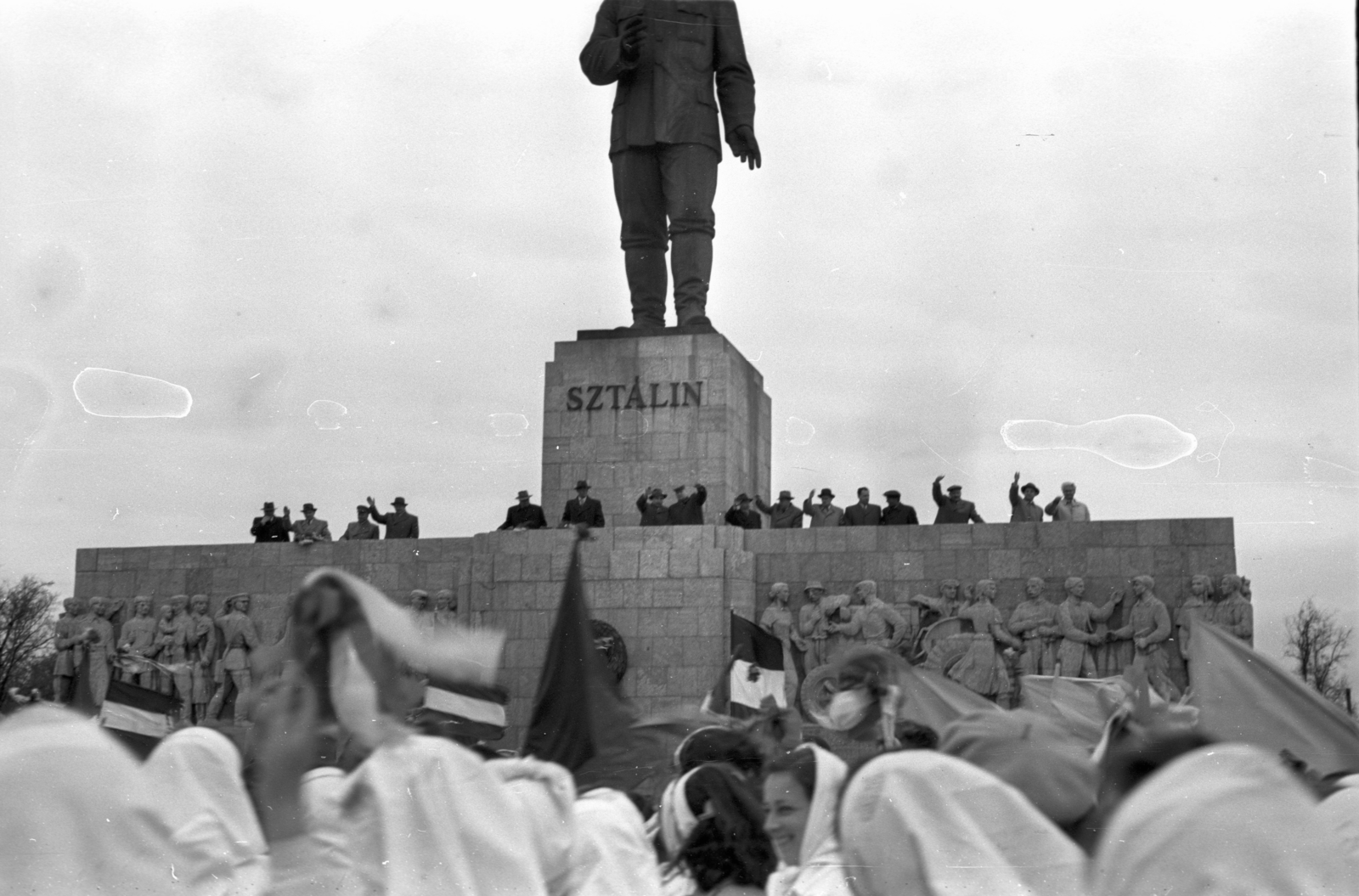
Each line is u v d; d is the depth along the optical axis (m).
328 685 5.66
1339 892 5.84
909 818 5.95
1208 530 27.50
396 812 5.71
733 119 30.72
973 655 27.23
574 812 6.42
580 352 31.03
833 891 6.43
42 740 6.01
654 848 7.26
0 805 5.91
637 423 30.77
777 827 6.65
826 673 7.17
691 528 28.75
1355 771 7.00
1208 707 7.21
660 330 31.09
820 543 28.94
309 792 5.71
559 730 7.41
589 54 30.59
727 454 30.56
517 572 29.02
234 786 6.13
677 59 30.84
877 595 28.36
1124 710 7.03
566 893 6.35
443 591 29.30
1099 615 27.31
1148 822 5.90
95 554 30.86
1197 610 26.80
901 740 6.95
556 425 30.97
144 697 8.80
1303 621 17.47
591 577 28.75
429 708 6.53
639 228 31.36
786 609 28.44
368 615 5.66
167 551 30.75
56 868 5.89
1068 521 28.12
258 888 6.05
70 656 29.11
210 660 29.75
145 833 5.97
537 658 28.70
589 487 30.50
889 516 30.22
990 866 5.89
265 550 30.55
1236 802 5.91
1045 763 6.12
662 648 28.45
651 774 7.52
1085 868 5.91
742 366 32.00
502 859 5.85
